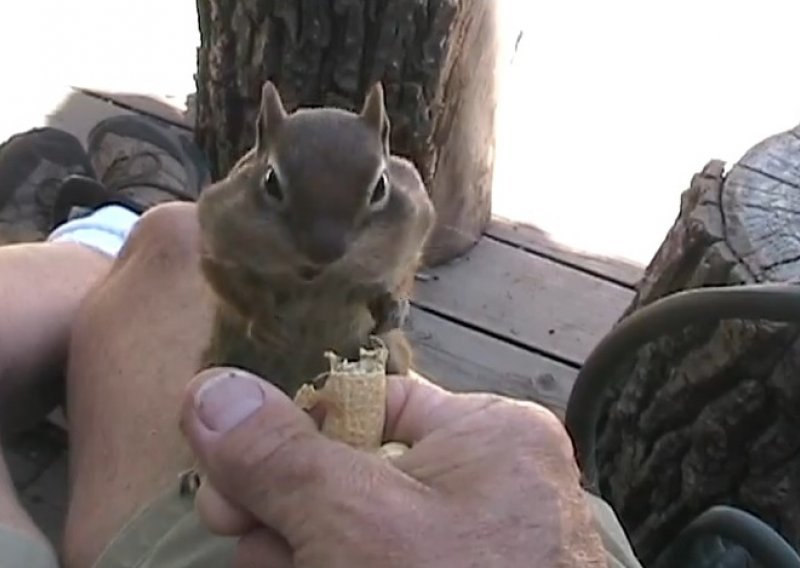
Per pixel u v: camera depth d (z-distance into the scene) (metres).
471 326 0.86
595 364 0.63
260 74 0.85
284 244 0.50
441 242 0.88
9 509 0.61
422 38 0.81
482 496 0.43
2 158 0.90
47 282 0.73
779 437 0.68
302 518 0.42
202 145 0.95
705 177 0.73
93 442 0.65
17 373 0.71
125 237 0.78
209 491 0.43
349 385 0.44
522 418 0.44
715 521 0.62
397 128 0.83
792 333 0.66
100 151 0.94
